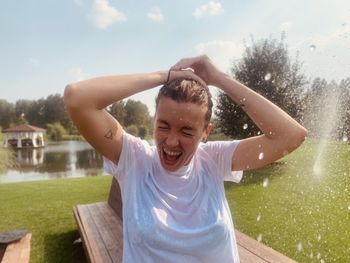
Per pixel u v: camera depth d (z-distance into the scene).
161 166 1.25
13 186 11.67
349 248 4.06
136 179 1.25
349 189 6.20
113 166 1.29
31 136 55.03
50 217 7.02
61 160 31.44
